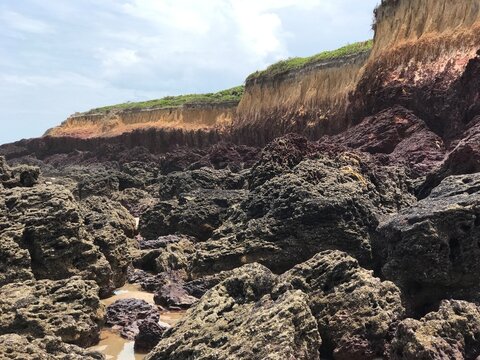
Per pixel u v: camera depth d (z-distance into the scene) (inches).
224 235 775.1
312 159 892.6
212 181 1299.2
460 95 1151.0
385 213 757.9
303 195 721.6
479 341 393.7
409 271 514.3
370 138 1268.5
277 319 389.7
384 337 450.3
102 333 563.8
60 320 505.0
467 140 788.6
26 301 508.4
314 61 2063.2
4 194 683.4
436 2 1401.3
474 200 521.0
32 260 636.1
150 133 3016.7
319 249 684.7
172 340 424.5
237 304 462.0
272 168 911.7
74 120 3966.5
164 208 1019.9
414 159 1099.9
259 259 705.0
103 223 774.5
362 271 503.5
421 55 1343.5
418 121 1243.2
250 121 2330.2
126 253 780.6
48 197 682.2
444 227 510.3
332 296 481.4
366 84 1480.1
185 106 3006.9
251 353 370.0
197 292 676.7
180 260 794.8
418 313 519.2
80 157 3097.9
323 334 468.8
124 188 1702.8
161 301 657.0
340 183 765.3
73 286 548.1
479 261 505.7
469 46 1227.9
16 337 399.5
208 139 2699.3
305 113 1925.4
